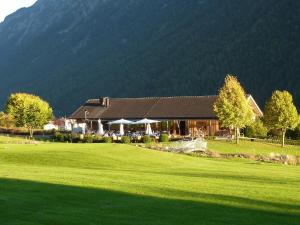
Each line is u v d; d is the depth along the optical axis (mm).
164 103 105625
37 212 15617
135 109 106375
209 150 56656
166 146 58250
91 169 32031
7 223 14141
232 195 20281
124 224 14484
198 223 15023
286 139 86250
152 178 25547
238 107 72562
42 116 102812
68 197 18375
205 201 18734
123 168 34375
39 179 22812
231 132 85875
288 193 21547
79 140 71812
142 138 69688
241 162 45250
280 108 74500
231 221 15453
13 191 19219
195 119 96875
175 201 18484
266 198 19922
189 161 42062
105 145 47125
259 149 66562
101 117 106438
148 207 17109
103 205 17172
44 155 37625
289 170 37219
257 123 88375
